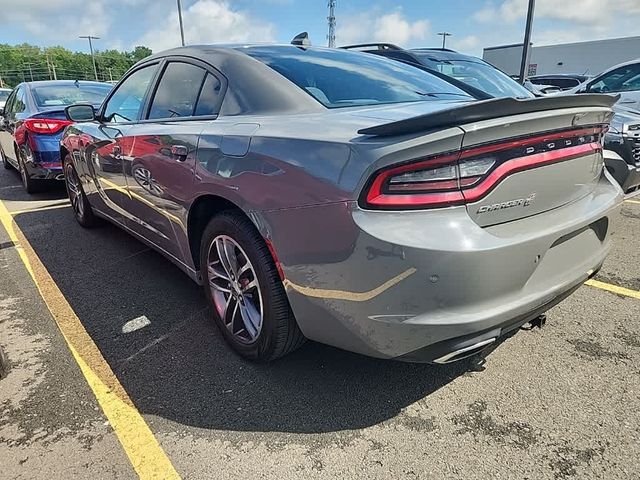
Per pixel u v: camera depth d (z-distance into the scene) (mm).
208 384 2301
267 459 1856
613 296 3137
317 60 2777
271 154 1959
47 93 6453
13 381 2346
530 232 1829
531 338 2639
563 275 2041
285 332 2180
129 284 3441
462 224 1680
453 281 1655
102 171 3691
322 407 2135
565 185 2057
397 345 1757
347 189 1683
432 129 1629
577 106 1979
